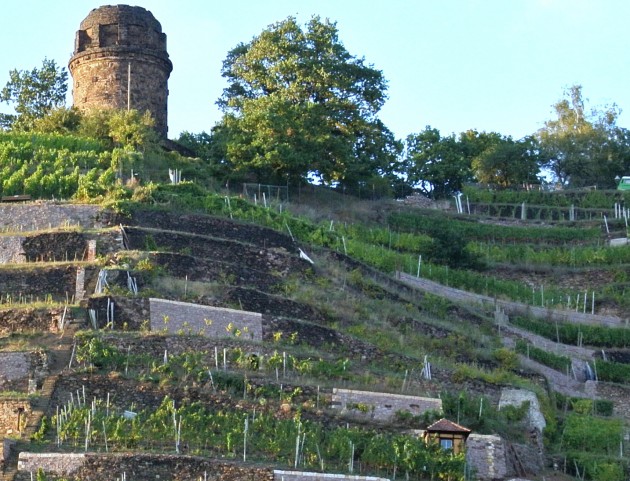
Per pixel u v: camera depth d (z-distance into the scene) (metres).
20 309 64.38
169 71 105.38
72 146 94.31
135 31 103.88
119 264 69.81
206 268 71.81
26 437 54.62
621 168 124.38
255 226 80.44
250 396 60.09
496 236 102.12
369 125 104.44
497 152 120.44
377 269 84.75
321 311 71.19
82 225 77.06
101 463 52.88
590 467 63.69
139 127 95.94
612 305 89.19
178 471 53.19
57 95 114.25
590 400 72.81
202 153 100.44
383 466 56.72
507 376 69.25
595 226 105.88
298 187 99.62
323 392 61.00
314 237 83.94
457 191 122.69
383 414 60.81
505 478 58.91
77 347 61.12
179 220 78.81
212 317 66.19
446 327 75.62
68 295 68.25
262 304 69.75
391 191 110.81
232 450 55.88
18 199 82.44
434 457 56.94
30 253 72.75
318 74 103.12
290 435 56.84
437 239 93.44
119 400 57.84
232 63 109.31
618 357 80.06
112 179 84.81
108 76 102.31
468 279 89.12
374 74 105.12
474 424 63.00
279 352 64.25
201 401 58.59
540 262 96.19
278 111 98.25
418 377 66.75
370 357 67.81
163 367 60.12
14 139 93.56
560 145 124.38
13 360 59.75
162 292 67.88
